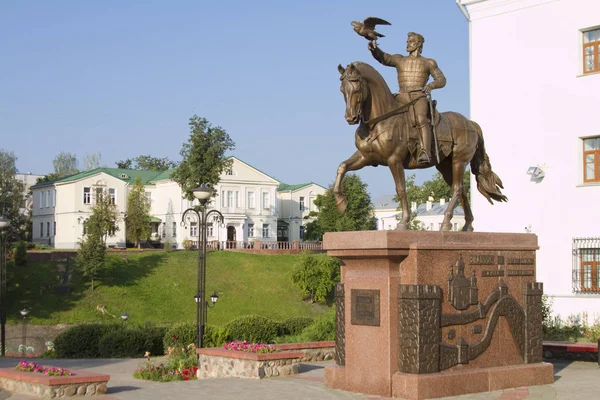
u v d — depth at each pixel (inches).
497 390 443.5
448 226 467.5
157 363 686.5
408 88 454.3
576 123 936.3
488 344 450.3
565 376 526.6
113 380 592.1
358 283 429.7
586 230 920.9
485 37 1027.9
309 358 657.6
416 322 406.6
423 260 417.1
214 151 2519.7
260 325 833.5
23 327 1542.8
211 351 571.2
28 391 460.4
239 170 3100.4
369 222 2650.1
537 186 968.3
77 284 1790.1
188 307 1792.6
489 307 454.0
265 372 532.1
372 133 437.7
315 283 1881.2
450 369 424.5
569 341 762.2
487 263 456.1
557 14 957.8
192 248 2448.3
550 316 898.7
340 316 453.1
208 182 2534.5
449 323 425.7
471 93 1037.2
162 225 3078.2
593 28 927.7
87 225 2262.6
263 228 3157.0
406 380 402.6
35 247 2516.0
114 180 2883.9
